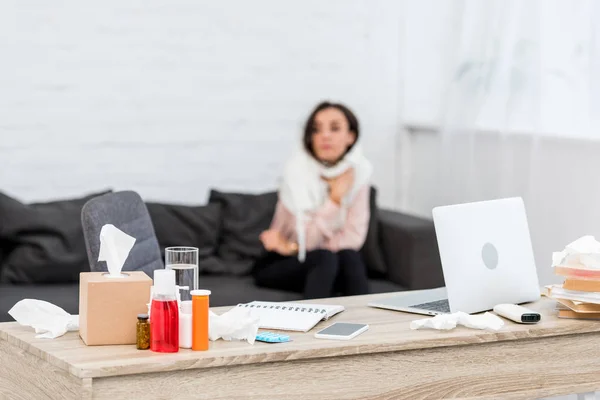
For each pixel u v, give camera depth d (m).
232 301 4.37
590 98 4.45
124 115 5.18
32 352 2.43
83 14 5.05
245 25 5.38
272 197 5.09
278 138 5.50
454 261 2.84
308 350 2.42
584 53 4.47
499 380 2.69
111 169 5.18
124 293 2.43
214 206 4.99
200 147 5.35
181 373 2.30
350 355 2.49
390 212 5.20
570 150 4.52
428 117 5.69
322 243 4.70
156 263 3.30
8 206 4.52
